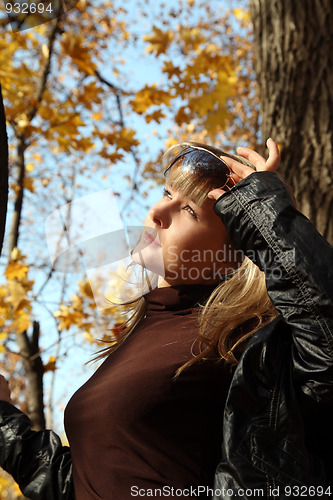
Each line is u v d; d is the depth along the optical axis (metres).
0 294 3.36
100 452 1.14
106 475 1.11
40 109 3.72
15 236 3.77
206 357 1.14
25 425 1.48
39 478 1.39
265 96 3.61
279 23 3.57
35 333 3.59
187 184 1.23
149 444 1.10
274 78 3.56
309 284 1.01
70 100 3.87
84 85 3.88
